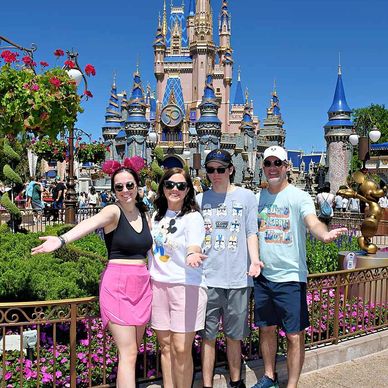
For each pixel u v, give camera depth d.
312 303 5.41
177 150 73.81
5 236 8.30
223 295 4.26
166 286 3.83
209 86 59.47
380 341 5.87
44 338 4.88
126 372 3.62
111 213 3.67
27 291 5.69
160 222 3.92
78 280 6.09
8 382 4.12
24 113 5.41
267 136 78.19
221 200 4.29
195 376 4.57
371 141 20.64
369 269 6.01
